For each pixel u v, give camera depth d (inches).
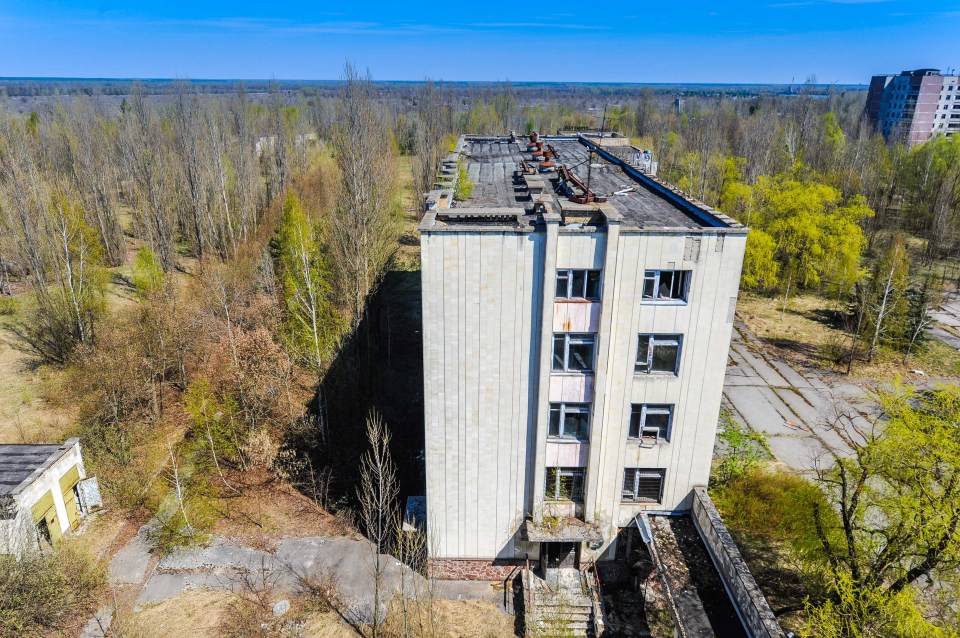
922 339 1753.2
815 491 919.7
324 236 1700.3
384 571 923.4
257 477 1163.9
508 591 892.0
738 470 1067.9
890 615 655.1
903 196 3201.3
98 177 2506.2
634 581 899.4
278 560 954.7
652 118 4963.1
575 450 813.9
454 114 5477.4
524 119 5438.0
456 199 941.8
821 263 2094.0
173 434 1302.9
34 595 800.3
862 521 777.6
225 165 2805.1
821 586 832.9
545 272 709.9
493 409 800.3
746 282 2154.3
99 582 896.9
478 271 725.3
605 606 871.1
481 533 880.9
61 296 1670.8
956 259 2544.3
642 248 708.7
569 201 772.0
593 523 837.2
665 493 854.5
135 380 1311.5
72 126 3255.4
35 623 807.7
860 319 1710.1
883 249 2554.1
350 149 1438.2
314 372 1378.0
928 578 713.0
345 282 1492.4
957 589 681.0
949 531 651.5
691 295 735.1
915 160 3144.7
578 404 794.2
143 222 2454.5
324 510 1076.5
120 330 1525.6
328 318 1433.3
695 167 2945.4
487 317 748.6
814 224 2027.6
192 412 1218.0
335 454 1242.6
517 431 812.0
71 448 1032.8
